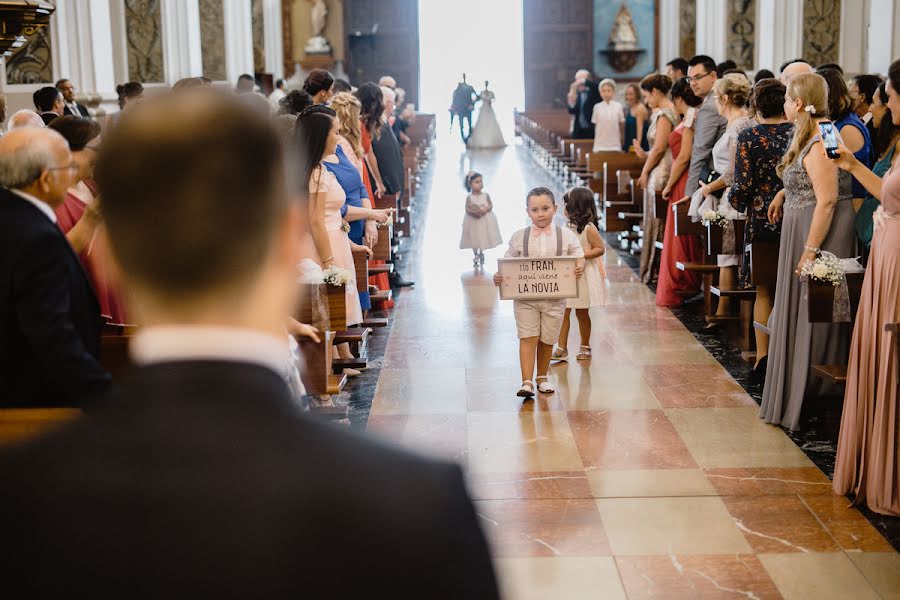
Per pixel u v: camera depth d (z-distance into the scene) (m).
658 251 10.59
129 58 15.56
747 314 7.58
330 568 0.89
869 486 4.85
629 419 6.26
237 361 0.99
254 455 0.93
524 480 5.31
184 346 1.00
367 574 0.90
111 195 1.02
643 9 30.83
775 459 5.55
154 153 1.02
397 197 10.77
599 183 13.93
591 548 4.51
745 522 4.75
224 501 0.90
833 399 5.96
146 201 1.01
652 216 10.20
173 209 1.01
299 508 0.90
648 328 8.56
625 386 6.95
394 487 0.93
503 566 4.34
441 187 19.25
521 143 29.92
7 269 3.42
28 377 3.56
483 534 0.95
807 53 17.02
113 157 1.03
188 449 0.92
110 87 12.48
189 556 0.88
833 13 16.89
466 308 9.41
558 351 7.63
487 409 6.50
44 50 11.85
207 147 1.03
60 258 3.50
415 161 16.86
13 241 3.43
